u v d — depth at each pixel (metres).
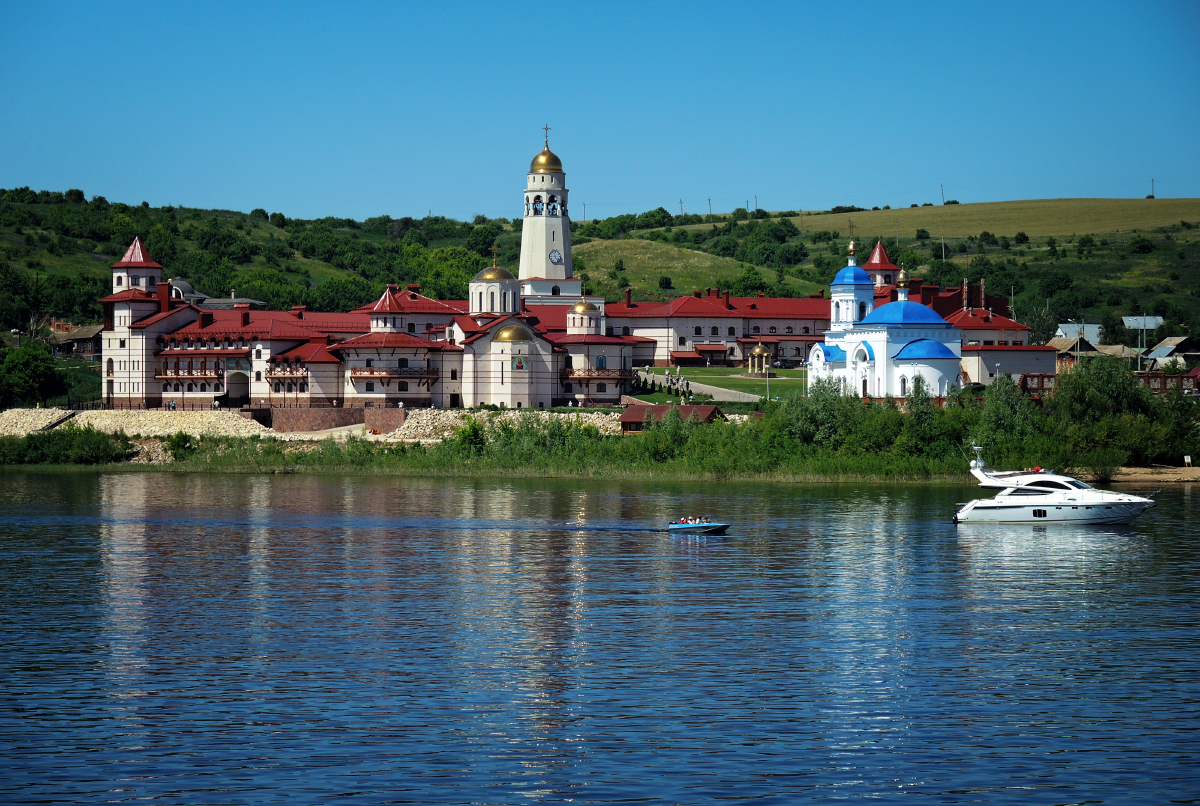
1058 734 53.25
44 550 102.12
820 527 115.00
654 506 130.88
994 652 66.94
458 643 69.00
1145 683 60.88
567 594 83.50
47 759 49.97
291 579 89.19
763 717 55.38
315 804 45.72
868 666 63.97
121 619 75.31
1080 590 84.56
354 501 136.12
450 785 47.47
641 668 63.56
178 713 55.88
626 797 46.38
